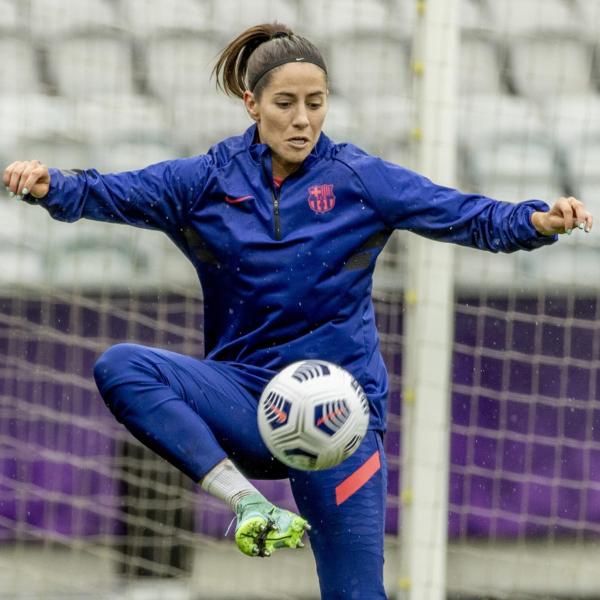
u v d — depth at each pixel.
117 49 34.41
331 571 14.45
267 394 13.09
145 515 29.05
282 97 14.00
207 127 31.72
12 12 34.84
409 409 25.03
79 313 30.62
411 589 24.95
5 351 30.59
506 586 30.38
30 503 30.30
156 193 14.28
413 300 24.98
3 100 33.75
